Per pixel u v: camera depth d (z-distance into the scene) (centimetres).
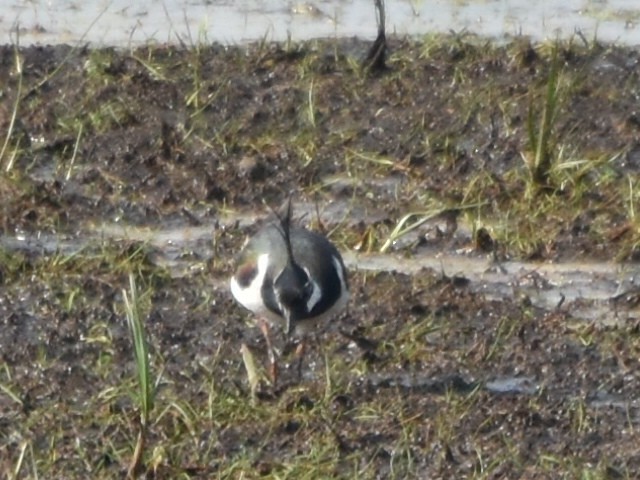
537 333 1262
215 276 1359
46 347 1238
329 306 1242
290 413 1141
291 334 1232
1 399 1164
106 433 1117
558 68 1672
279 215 1386
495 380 1197
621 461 1086
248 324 1281
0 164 1540
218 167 1548
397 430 1119
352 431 1118
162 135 1596
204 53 1772
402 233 1406
